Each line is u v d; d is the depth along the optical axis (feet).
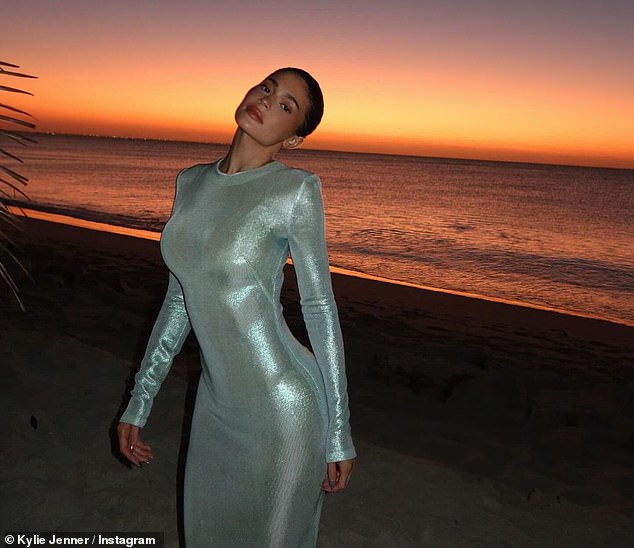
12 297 22.47
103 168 238.07
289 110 5.70
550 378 20.24
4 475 9.50
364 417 14.97
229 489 5.93
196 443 6.16
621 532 10.21
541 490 12.03
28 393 12.30
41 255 32.96
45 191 108.06
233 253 5.57
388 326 27.55
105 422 11.54
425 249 65.46
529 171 611.88
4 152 5.43
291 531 5.95
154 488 9.60
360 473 10.82
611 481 12.90
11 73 5.05
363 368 19.08
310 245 5.67
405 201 161.38
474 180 376.07
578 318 33.94
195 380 15.06
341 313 29.53
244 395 5.78
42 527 8.42
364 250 61.57
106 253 40.96
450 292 39.40
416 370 19.53
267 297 5.74
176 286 6.52
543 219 125.18
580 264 62.49
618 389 19.58
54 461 10.06
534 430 15.40
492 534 9.59
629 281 54.19
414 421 15.03
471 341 26.48
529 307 35.94
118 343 17.83
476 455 13.30
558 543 9.64
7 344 14.78
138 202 98.63
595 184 376.89
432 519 9.59
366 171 465.06
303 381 5.85
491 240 79.10
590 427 16.01
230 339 5.72
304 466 5.84
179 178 6.33
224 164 6.02
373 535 9.02
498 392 17.02
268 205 5.60
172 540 8.37
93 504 9.05
